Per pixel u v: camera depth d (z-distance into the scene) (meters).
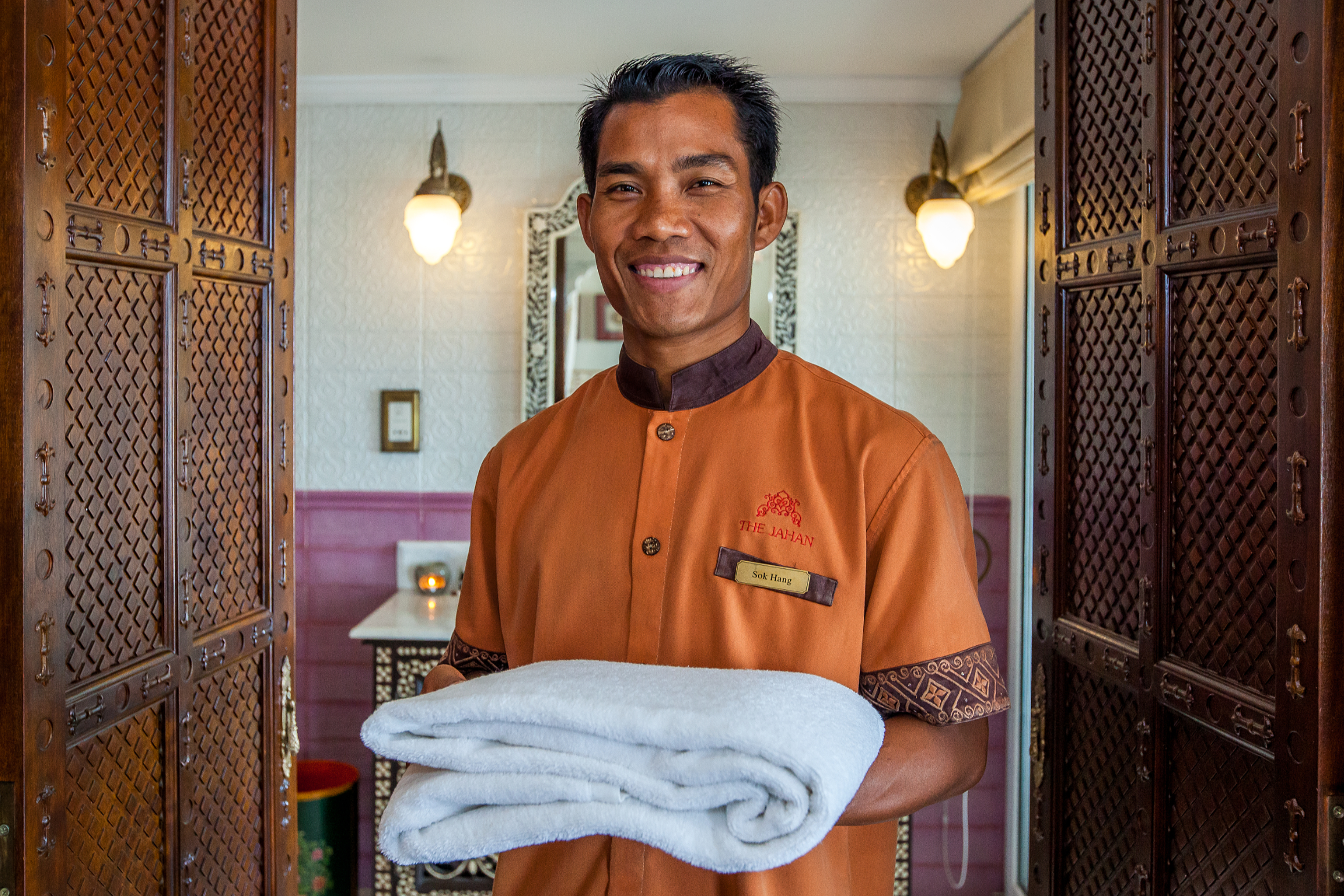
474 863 2.53
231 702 1.37
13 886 0.91
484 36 2.51
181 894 1.23
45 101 0.93
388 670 2.47
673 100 0.82
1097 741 1.24
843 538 0.82
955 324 2.88
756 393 0.89
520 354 2.91
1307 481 0.82
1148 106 1.08
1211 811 0.99
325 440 2.94
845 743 0.66
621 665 0.77
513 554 0.96
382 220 2.91
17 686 0.91
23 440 0.90
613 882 0.81
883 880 0.90
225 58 1.32
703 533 0.85
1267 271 0.90
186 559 1.24
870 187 2.87
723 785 0.65
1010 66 2.39
